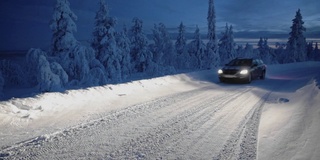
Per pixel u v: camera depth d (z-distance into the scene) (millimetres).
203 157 3883
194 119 6223
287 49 50375
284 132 4641
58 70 13938
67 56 17594
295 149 3760
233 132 5125
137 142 4555
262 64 17344
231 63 15891
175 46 46125
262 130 5145
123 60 27453
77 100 7879
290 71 26047
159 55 41219
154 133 5090
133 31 33625
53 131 5090
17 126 5316
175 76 14555
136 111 7035
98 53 23344
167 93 10414
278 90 11484
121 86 10281
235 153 4012
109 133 5047
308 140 3934
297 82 14094
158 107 7621
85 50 19438
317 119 4711
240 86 13094
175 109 7363
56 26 17672
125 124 5719
